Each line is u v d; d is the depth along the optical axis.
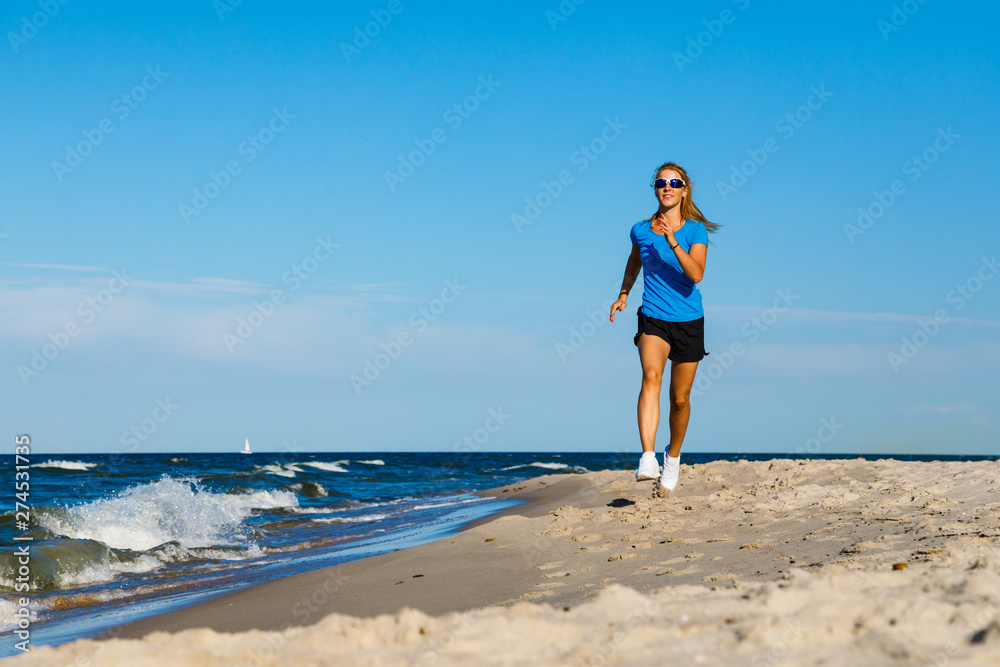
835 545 4.24
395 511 12.49
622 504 7.83
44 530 9.14
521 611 2.61
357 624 2.50
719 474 9.38
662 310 5.62
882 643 1.97
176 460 32.44
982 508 5.00
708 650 2.02
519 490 14.48
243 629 4.15
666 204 5.48
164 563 7.76
